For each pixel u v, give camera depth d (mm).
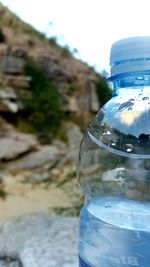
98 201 192
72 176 1142
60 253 235
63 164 1332
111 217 170
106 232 164
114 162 190
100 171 196
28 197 1021
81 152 206
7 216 897
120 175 193
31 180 1165
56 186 1090
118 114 178
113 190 197
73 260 225
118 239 156
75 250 239
